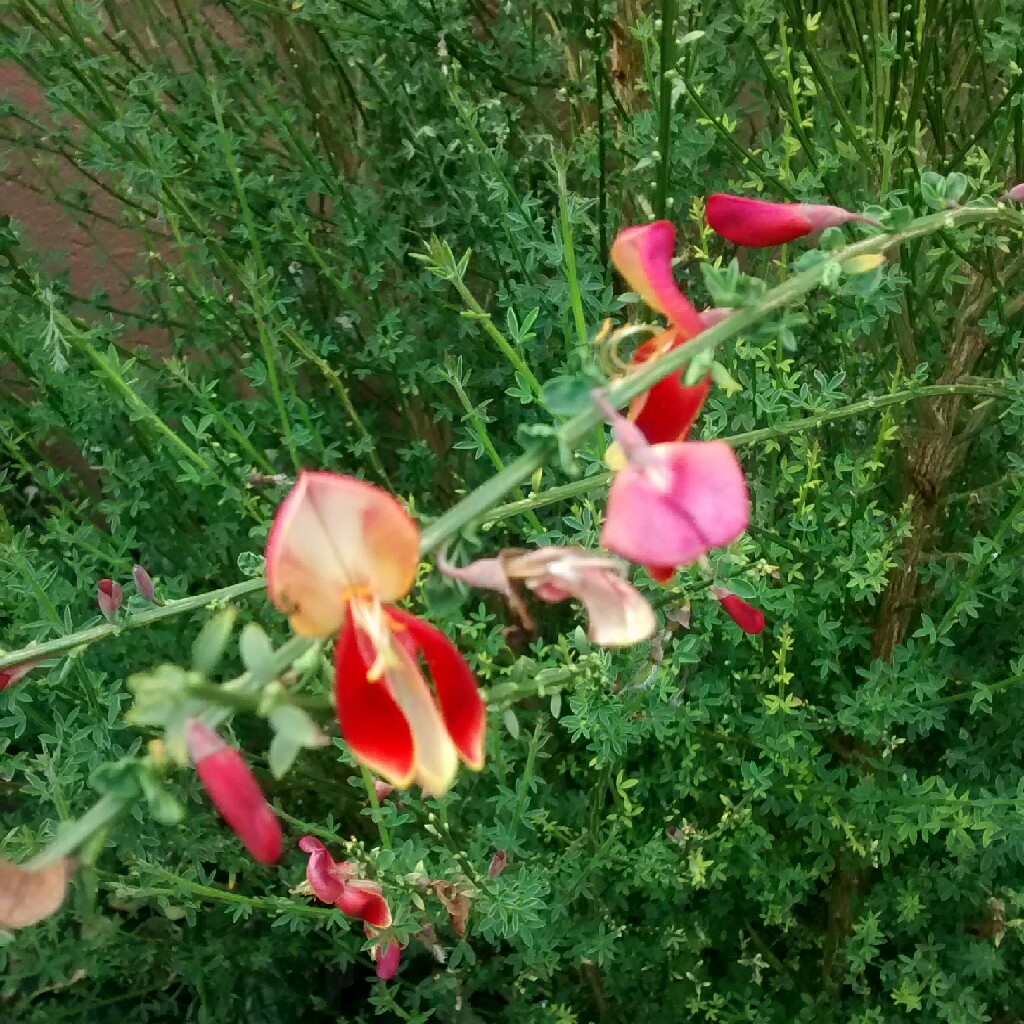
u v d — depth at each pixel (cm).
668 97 21
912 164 22
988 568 26
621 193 27
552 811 28
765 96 27
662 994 30
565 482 26
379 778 23
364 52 29
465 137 28
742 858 28
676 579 21
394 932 22
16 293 29
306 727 10
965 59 27
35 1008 28
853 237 24
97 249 37
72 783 23
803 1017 28
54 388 28
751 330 12
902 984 27
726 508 10
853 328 23
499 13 30
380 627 11
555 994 30
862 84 25
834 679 28
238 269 27
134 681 10
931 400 26
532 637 31
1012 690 28
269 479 24
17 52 27
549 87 32
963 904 29
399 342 28
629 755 28
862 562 24
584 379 11
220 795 10
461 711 11
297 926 26
